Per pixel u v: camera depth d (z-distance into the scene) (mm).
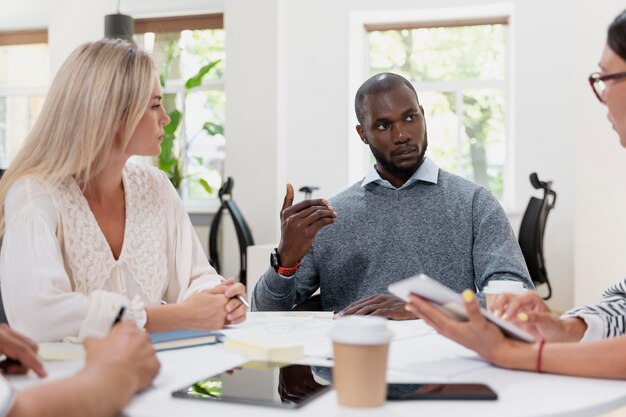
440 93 6762
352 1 6547
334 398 896
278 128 5809
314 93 6609
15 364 1007
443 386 940
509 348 1055
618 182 4109
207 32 6855
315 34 6605
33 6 6734
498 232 1981
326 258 2062
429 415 817
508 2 6273
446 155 6766
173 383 965
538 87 6219
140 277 1671
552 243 6172
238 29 5840
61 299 1370
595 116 4234
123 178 1732
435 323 1082
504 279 1869
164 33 6871
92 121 1551
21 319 1406
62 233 1551
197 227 6652
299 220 1822
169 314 1407
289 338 1313
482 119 6684
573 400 892
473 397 890
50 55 6746
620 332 1252
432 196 2049
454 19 6668
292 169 6656
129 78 1578
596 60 4227
